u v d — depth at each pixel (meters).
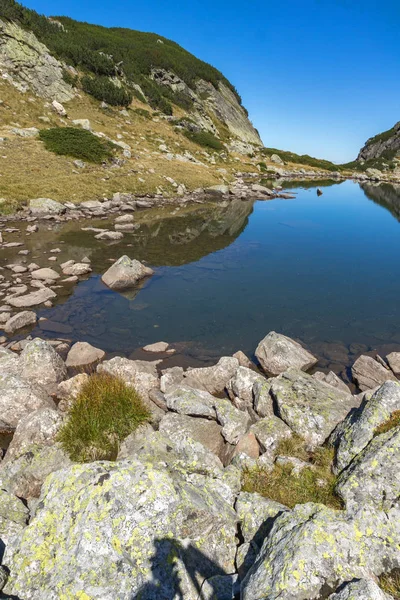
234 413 8.89
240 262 25.25
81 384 9.68
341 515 5.49
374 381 11.71
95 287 19.16
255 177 79.69
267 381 10.30
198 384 11.32
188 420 8.84
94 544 4.82
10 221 30.11
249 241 31.02
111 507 5.15
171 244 28.33
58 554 4.95
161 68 104.00
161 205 42.84
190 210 42.03
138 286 19.86
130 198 41.78
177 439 8.15
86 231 29.83
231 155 90.69
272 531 5.21
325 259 26.80
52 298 17.41
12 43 63.12
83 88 73.38
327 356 13.75
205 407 9.12
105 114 70.75
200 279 21.55
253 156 102.38
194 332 15.25
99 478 5.50
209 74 124.81
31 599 4.52
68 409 9.07
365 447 6.79
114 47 97.69
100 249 25.53
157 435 7.68
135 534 4.94
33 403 9.57
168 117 86.31
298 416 8.41
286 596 4.15
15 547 5.18
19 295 17.17
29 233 27.73
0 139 43.91
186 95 104.75
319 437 8.09
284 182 79.25
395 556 4.77
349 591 4.02
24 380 10.06
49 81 65.94
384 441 6.53
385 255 28.19
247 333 15.37
